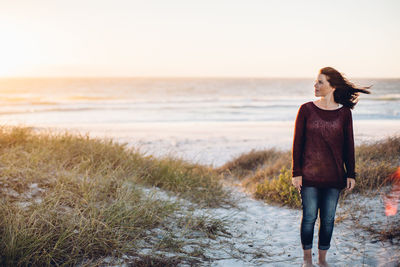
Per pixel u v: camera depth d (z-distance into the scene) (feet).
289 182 17.93
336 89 8.92
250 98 159.84
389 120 67.41
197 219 12.89
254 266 9.77
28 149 18.21
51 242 9.48
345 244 11.16
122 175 16.70
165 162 20.90
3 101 121.39
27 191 12.70
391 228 11.50
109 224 10.87
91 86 310.45
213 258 10.19
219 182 20.74
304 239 9.50
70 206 12.07
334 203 9.23
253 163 28.89
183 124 69.62
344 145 9.20
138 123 71.41
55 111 92.68
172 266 9.41
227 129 61.72
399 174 16.35
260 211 16.08
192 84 384.88
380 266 9.39
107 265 9.13
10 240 8.88
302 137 9.31
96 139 22.09
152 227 11.90
